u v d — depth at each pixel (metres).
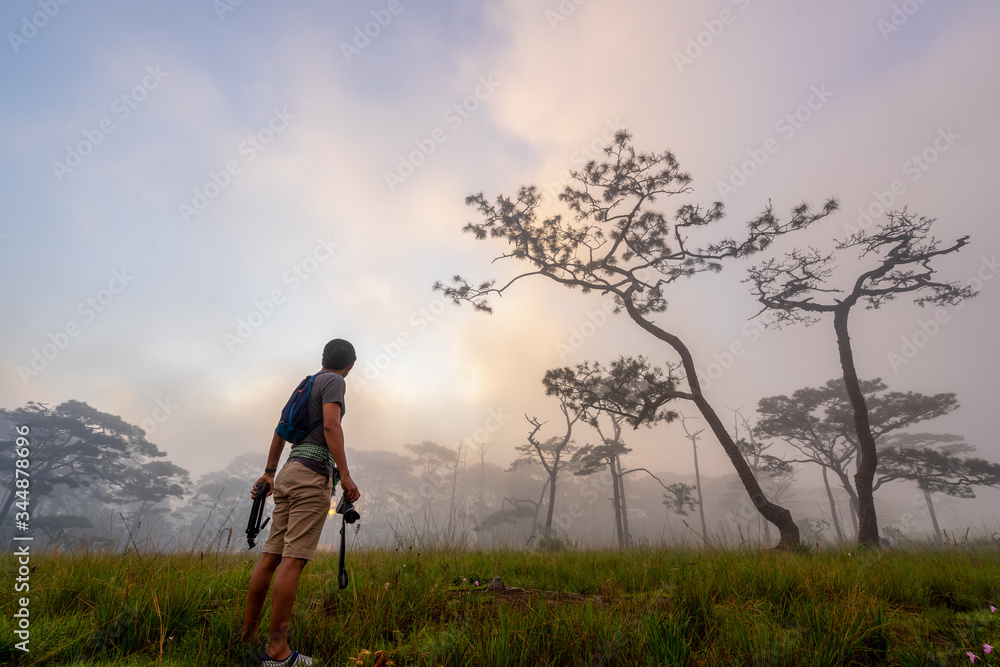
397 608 2.99
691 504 30.53
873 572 4.16
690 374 15.72
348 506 2.43
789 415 38.31
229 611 2.64
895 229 17.00
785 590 3.44
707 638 2.64
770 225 17.27
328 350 2.83
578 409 18.64
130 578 2.90
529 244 19.59
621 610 3.03
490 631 2.51
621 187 18.58
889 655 2.41
